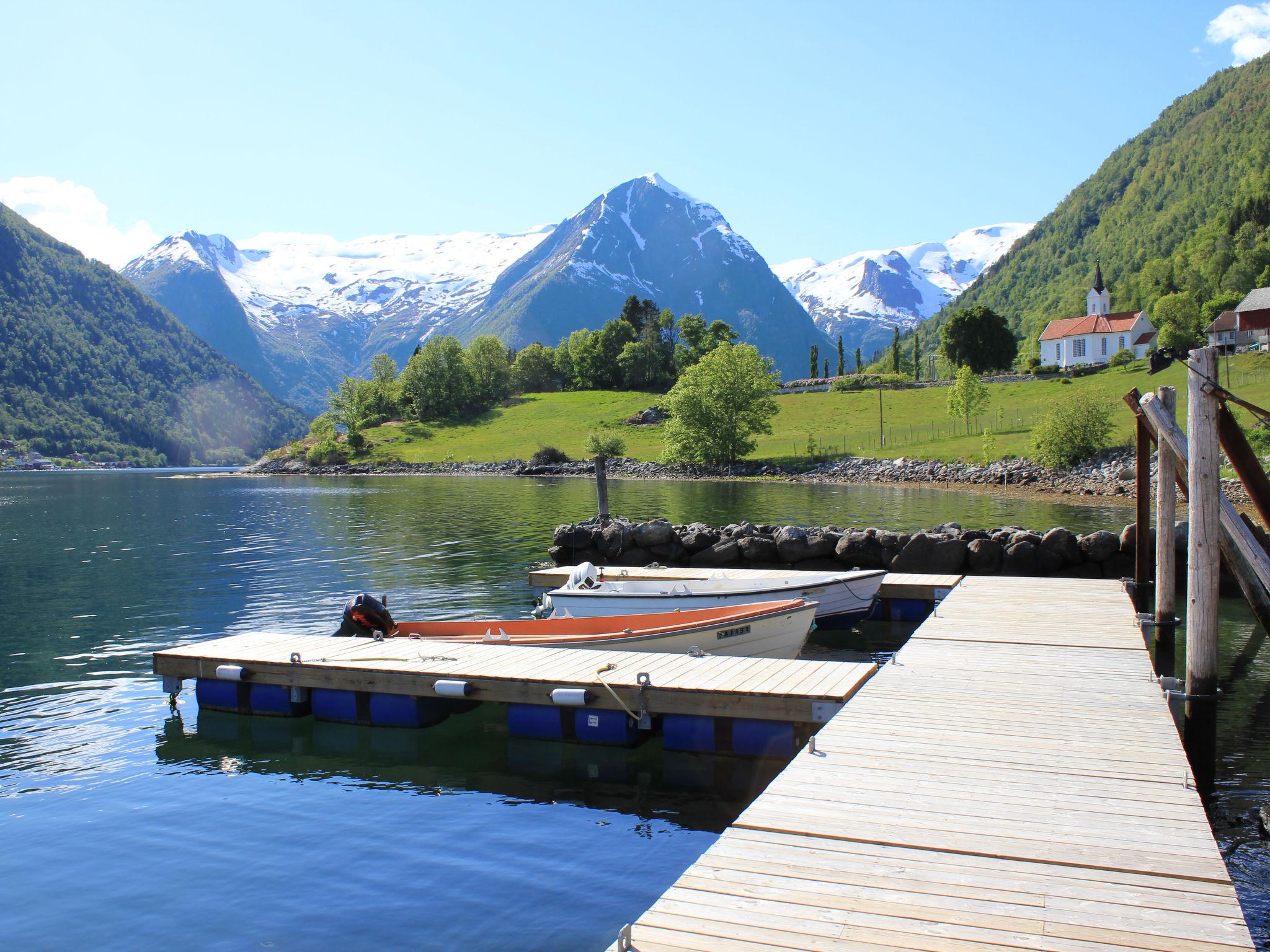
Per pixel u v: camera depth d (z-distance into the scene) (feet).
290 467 433.07
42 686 55.88
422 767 41.47
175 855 32.71
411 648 52.95
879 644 64.08
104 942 27.09
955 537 83.97
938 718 36.19
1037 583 71.41
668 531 97.09
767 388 297.94
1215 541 40.70
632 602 60.80
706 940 20.31
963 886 22.61
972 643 50.16
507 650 51.98
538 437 411.95
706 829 34.24
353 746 44.65
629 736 43.01
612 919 27.58
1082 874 23.12
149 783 39.93
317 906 28.86
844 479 241.14
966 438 267.59
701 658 48.08
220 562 108.37
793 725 40.14
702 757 41.57
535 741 44.60
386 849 32.91
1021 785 29.04
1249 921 25.73
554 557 100.78
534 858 31.94
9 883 30.78
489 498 207.92
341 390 491.72
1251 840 30.78
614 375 552.82
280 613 77.30
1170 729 34.55
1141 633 52.11
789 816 26.91
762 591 62.13
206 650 52.90
